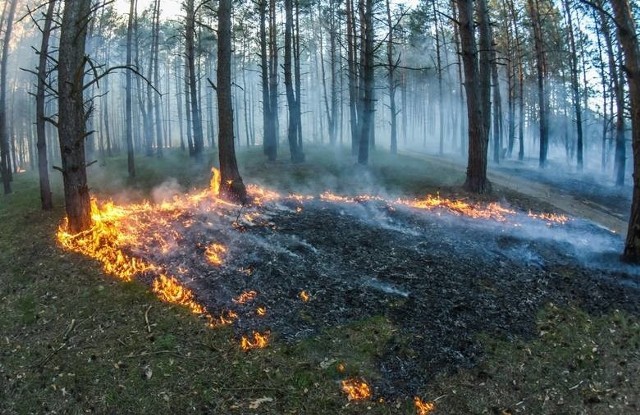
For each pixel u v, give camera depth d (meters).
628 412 5.19
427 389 5.39
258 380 5.40
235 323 6.32
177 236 8.88
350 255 8.41
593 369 5.86
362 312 6.68
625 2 8.41
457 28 26.89
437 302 7.00
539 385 5.55
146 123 30.98
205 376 5.43
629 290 7.81
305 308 6.71
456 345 6.11
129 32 18.38
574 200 15.90
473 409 5.16
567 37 29.66
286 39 20.61
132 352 5.77
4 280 7.57
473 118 13.27
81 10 8.77
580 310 7.12
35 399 5.17
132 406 5.04
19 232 9.91
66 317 6.48
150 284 7.18
